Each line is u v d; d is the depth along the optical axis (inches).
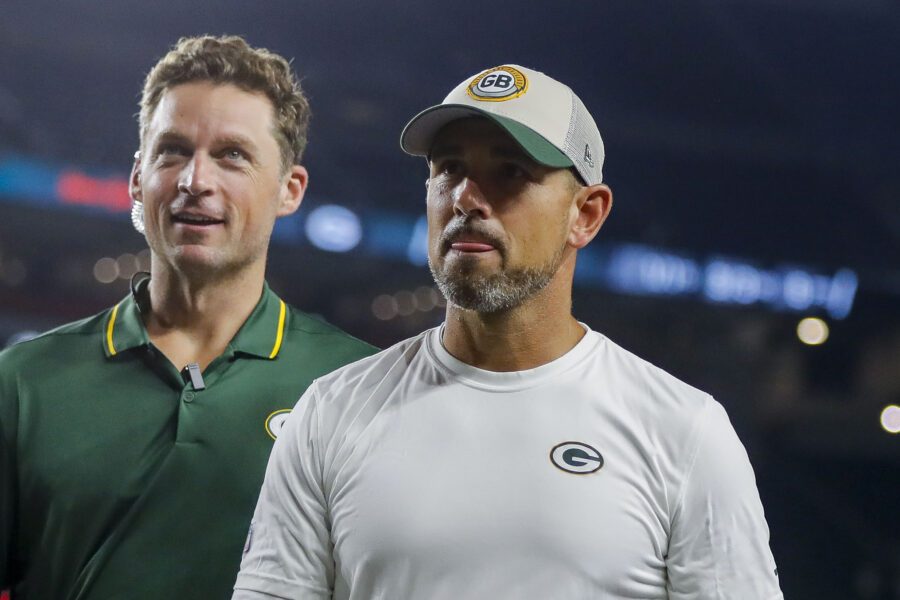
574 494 246.1
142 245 1742.1
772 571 251.4
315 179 1914.4
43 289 1690.5
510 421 256.4
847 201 2134.6
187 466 320.8
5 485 320.8
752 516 251.3
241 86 336.8
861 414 1959.9
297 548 261.7
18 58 1673.2
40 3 1674.5
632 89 2098.9
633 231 2162.9
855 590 1679.4
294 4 1824.6
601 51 2028.8
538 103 263.9
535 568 241.3
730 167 2143.2
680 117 2127.2
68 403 329.1
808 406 1985.7
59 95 1702.8
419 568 243.9
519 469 249.6
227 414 329.7
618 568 242.7
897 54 1999.3
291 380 340.5
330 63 1918.1
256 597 260.4
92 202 1690.5
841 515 1818.4
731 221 2160.4
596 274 2032.5
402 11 1884.8
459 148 260.7
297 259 1870.1
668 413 256.7
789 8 1929.1
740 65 2049.7
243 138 331.9
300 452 267.3
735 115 2122.3
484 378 263.0
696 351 2038.6
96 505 317.7
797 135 2111.2
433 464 252.4
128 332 339.9
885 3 1905.8
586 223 276.5
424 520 245.6
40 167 1657.2
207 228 326.0
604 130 2086.6
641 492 249.6
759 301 2105.1
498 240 253.0
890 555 1724.9
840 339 2071.9
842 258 2128.4
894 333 2046.0
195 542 315.9
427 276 1941.4
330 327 366.0
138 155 360.8
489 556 242.2
